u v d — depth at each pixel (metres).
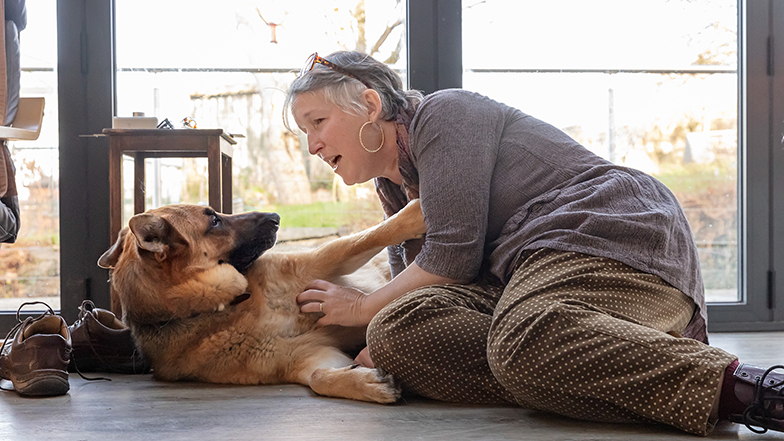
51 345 1.62
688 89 3.08
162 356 1.80
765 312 2.94
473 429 1.20
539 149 1.54
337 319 1.65
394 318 1.42
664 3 3.04
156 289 1.75
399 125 1.67
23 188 2.89
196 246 1.75
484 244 1.55
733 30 3.05
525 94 3.02
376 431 1.20
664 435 1.13
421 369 1.40
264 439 1.16
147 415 1.37
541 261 1.35
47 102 2.89
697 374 1.09
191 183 3.15
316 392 1.57
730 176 3.09
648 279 1.30
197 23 2.93
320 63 1.67
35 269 2.92
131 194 2.95
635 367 1.13
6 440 1.18
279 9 2.96
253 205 3.14
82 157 2.70
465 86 2.97
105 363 1.95
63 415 1.38
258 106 3.06
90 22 2.69
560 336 1.17
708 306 2.91
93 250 2.71
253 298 1.79
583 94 3.05
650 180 1.50
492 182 1.54
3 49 2.25
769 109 2.93
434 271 1.50
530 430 1.19
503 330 1.25
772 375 1.06
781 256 2.93
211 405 1.45
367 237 1.83
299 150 3.13
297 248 2.10
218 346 1.74
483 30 2.95
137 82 2.88
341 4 2.96
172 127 2.33
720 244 3.10
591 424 1.22
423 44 2.82
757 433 1.12
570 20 3.01
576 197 1.42
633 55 3.06
